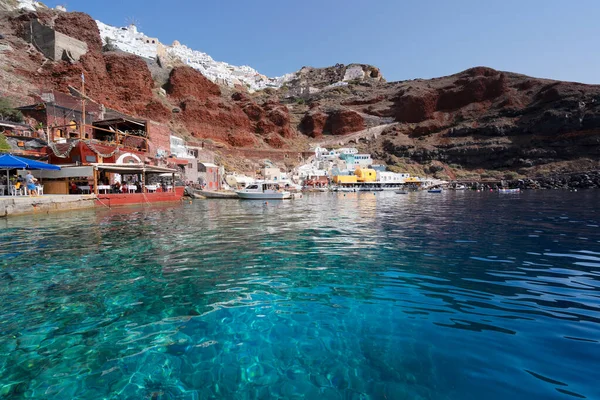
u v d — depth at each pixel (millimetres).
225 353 4047
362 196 51000
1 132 30422
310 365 3771
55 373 3666
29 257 8711
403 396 3180
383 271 7434
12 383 3496
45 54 62781
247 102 109188
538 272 7219
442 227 14523
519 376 3439
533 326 4586
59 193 25031
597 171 71625
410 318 4938
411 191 71500
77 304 5543
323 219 18109
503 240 11125
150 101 77625
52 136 31953
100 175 27156
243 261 8383
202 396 3260
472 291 6070
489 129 102688
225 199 40656
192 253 9305
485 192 62125
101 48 75500
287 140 109125
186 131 81312
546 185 72562
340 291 6125
